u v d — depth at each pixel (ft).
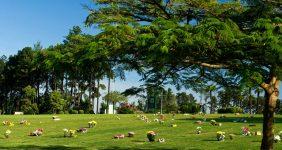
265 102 54.75
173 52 41.06
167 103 293.43
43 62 45.70
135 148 89.20
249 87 43.14
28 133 120.78
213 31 37.22
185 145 91.20
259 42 39.50
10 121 158.61
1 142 101.45
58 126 141.69
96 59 44.83
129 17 49.78
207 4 48.19
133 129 124.98
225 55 44.14
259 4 46.62
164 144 93.50
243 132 103.86
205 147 87.97
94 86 311.68
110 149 88.84
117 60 47.14
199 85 56.08
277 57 40.04
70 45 46.98
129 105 277.23
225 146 88.02
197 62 47.29
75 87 330.54
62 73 47.34
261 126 124.67
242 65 44.78
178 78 55.31
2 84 354.54
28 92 298.76
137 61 48.55
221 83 53.88
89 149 89.35
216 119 152.97
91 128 131.23
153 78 55.16
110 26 41.55
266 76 49.11
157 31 40.09
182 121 145.59
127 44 41.34
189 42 37.52
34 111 283.18
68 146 94.07
